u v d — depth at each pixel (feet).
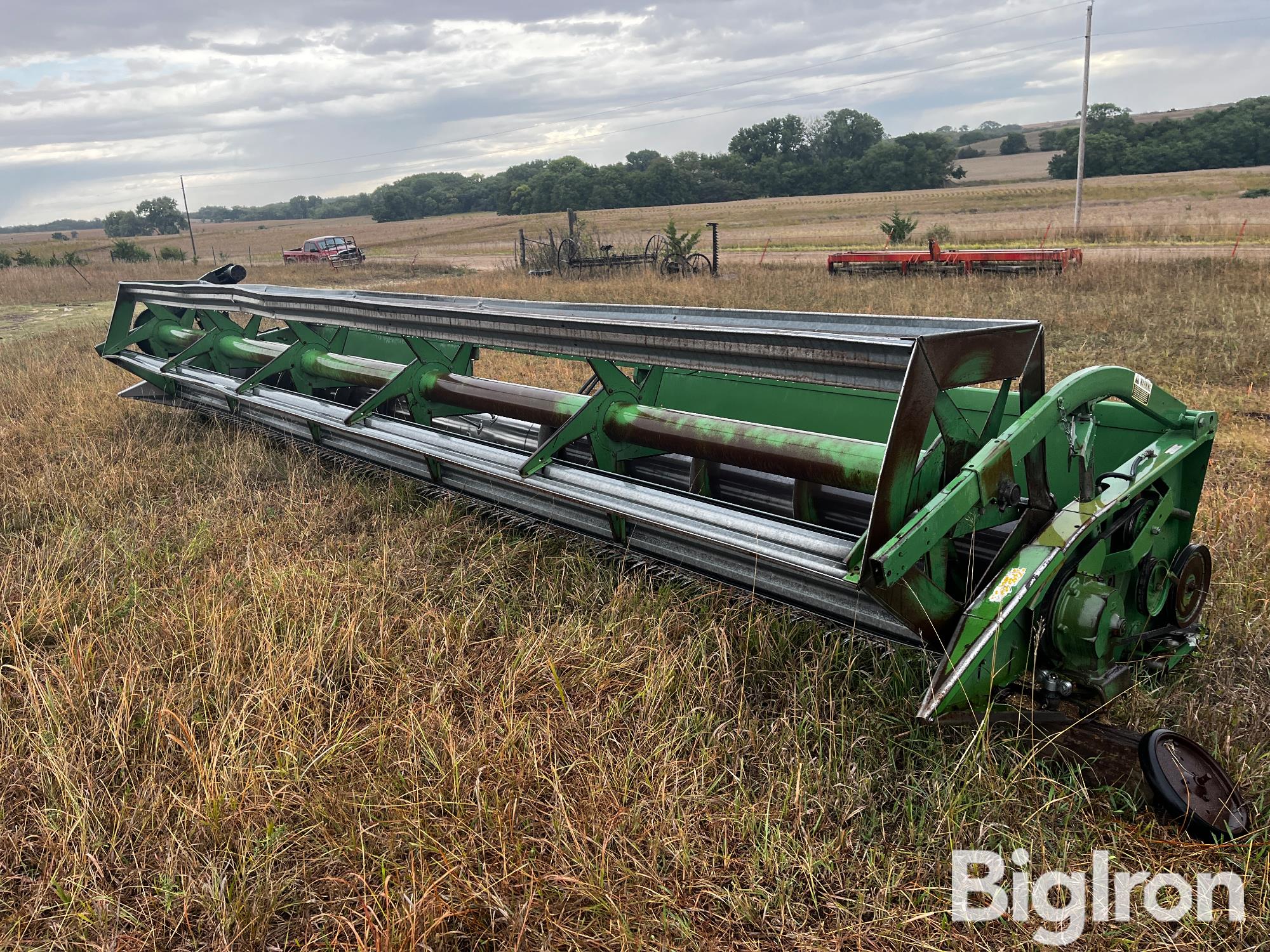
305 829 9.48
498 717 11.26
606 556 15.07
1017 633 9.84
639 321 12.53
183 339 26.86
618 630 12.90
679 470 15.29
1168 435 11.96
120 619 14.35
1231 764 9.86
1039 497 10.23
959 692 9.11
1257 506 16.38
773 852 8.86
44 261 151.12
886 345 9.25
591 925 8.20
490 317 15.12
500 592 14.66
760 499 14.12
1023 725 9.96
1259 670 12.06
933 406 9.12
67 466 22.68
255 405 21.86
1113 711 10.62
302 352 22.58
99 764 10.71
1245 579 13.96
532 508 15.83
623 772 9.87
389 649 12.77
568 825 9.02
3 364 40.60
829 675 11.58
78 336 50.49
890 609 9.09
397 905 8.29
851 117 447.83
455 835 9.18
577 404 15.17
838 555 10.05
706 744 10.61
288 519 18.03
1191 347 35.73
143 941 8.40
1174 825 8.88
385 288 84.28
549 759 10.46
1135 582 11.28
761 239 144.77
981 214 180.96
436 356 18.93
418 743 10.55
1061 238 103.81
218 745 10.15
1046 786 9.51
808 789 9.66
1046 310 46.32
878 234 144.25
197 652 12.89
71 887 8.93
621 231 185.78
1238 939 7.89
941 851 8.89
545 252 94.53
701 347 11.55
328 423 19.22
